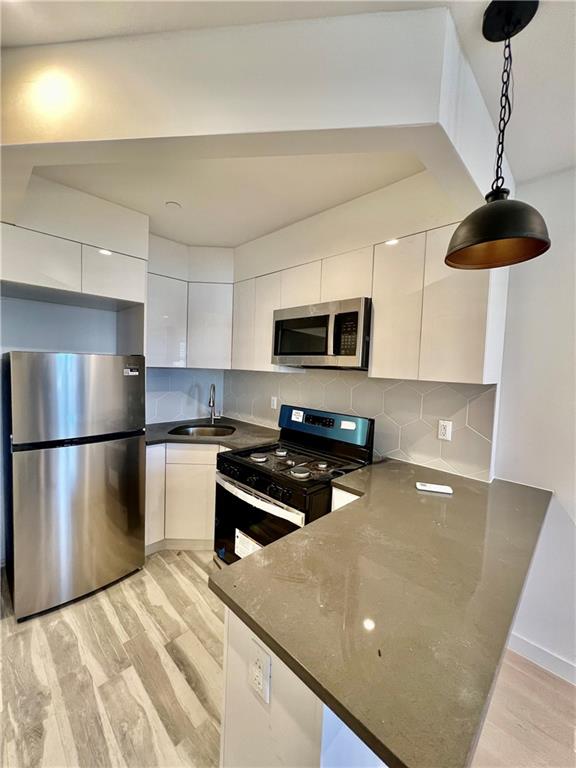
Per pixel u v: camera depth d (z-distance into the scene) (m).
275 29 0.92
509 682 1.57
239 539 1.95
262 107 0.94
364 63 0.90
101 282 2.00
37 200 1.75
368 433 1.95
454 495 1.48
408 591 0.81
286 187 1.74
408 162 1.49
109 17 0.92
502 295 1.61
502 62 1.00
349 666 0.59
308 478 1.67
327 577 0.86
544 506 1.39
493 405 1.65
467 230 0.87
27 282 1.74
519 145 1.38
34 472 1.76
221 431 2.89
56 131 1.03
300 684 0.69
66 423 1.84
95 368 1.93
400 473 1.76
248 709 0.82
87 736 1.24
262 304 2.43
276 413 2.77
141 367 2.14
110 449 2.03
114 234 2.03
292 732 0.71
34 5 0.88
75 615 1.83
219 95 0.95
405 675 0.58
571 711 1.44
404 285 1.63
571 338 1.55
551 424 1.60
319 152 1.05
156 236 2.47
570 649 1.58
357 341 1.73
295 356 2.08
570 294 1.55
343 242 1.89
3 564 2.17
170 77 0.97
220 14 0.90
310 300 2.07
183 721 1.30
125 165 1.61
